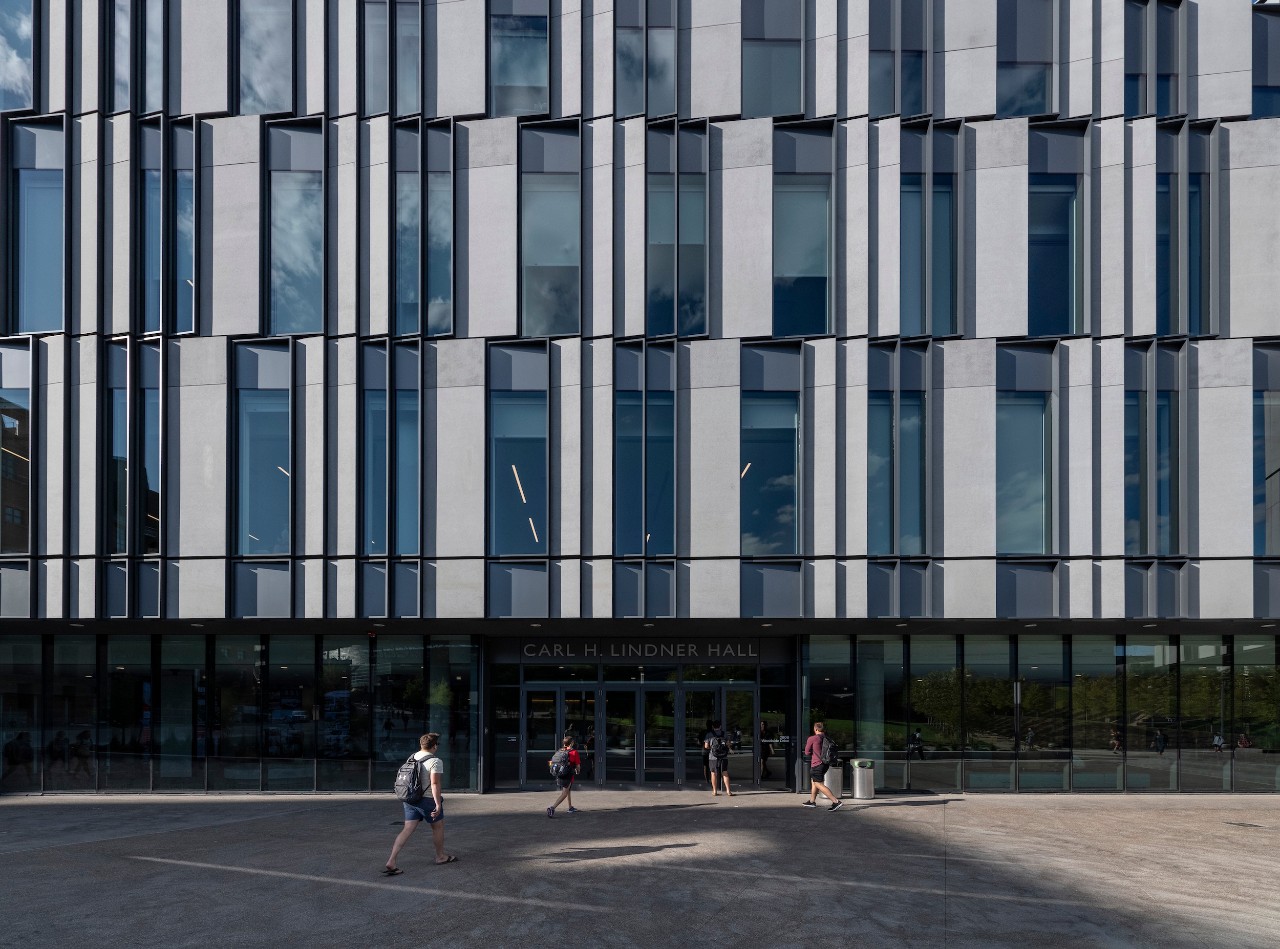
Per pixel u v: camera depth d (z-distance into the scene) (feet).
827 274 62.44
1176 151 63.26
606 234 62.08
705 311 62.13
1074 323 62.08
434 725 68.39
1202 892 37.91
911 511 61.36
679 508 61.16
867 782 64.69
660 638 70.74
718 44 62.80
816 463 61.05
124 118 63.10
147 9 63.67
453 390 61.93
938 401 61.41
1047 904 35.73
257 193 62.39
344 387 61.82
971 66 62.49
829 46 62.49
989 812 58.75
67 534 61.16
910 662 68.44
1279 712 67.87
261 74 63.21
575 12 63.05
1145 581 60.49
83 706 68.64
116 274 62.80
